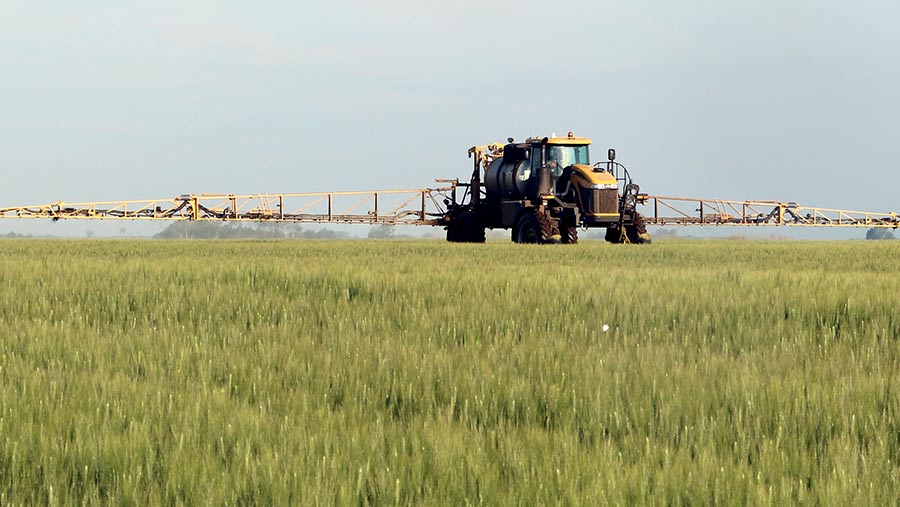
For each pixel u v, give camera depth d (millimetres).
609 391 21859
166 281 45500
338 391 22609
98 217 153500
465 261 64438
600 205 113688
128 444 17656
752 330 31078
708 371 24156
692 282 44875
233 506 15344
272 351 27000
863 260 72000
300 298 39688
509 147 125250
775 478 16484
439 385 22734
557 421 20109
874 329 30406
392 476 16219
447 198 142000
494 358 25875
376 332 31266
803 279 46062
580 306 36250
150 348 27953
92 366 25844
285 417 19750
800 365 25500
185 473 16359
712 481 16094
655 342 29594
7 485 16094
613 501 15172
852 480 15891
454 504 15422
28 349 27812
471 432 19016
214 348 28078
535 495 15492
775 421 19828
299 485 15820
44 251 86562
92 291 41531
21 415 19938
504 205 124500
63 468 17031
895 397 21109
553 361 25547
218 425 19156
